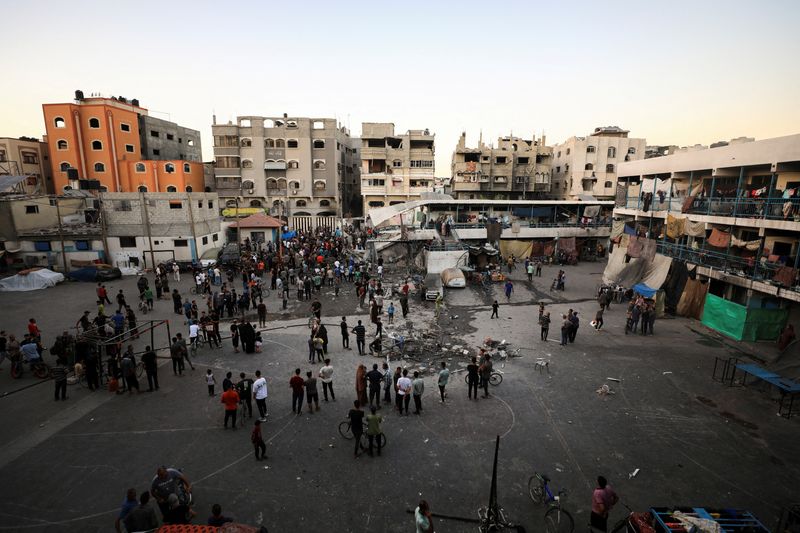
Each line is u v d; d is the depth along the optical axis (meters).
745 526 8.31
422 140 64.00
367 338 20.83
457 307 26.56
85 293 28.20
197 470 11.13
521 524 9.43
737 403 14.78
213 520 8.05
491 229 39.88
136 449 12.00
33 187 52.75
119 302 22.80
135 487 10.47
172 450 11.98
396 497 10.23
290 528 9.28
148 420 13.49
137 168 54.00
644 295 25.31
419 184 63.75
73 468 11.16
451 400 14.94
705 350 19.61
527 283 33.12
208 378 14.94
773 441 12.58
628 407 14.48
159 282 27.23
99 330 17.44
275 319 23.67
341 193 69.06
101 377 15.88
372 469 11.23
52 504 9.88
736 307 20.97
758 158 21.98
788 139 20.25
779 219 20.19
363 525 9.39
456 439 12.59
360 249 42.69
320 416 13.82
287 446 12.20
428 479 10.87
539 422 13.53
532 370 17.38
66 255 33.97
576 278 35.31
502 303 27.55
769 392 15.44
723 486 10.66
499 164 62.31
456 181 62.31
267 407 14.34
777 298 21.16
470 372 14.73
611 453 11.98
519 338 21.08
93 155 52.69
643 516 8.86
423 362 18.16
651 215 29.84
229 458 11.64
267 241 44.91
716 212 24.47
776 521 9.52
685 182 29.27
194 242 35.94
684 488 10.59
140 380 16.38
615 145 60.47
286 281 26.47
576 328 20.05
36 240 33.50
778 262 20.97
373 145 64.62
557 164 65.56
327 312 24.95
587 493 10.40
